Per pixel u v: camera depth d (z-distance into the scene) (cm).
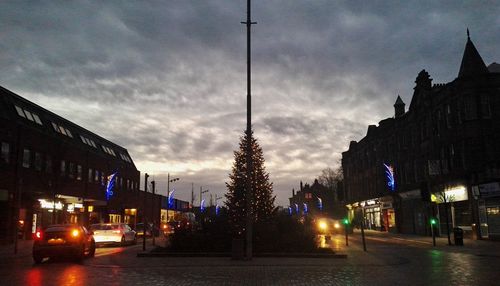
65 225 1994
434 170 3775
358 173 6669
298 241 2145
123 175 6016
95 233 2959
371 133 5938
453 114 3531
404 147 4734
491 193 3045
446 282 1288
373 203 5897
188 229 2272
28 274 1484
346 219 2916
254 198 2394
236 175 2466
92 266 1702
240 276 1413
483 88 3369
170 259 1920
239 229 2233
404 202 4819
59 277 1399
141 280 1324
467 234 3416
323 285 1235
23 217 3472
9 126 3291
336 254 2003
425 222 4228
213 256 2023
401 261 1861
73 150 4403
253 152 2494
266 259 1909
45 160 3828
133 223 6412
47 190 3791
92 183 4888
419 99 4241
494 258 2039
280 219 2433
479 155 3303
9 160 3278
